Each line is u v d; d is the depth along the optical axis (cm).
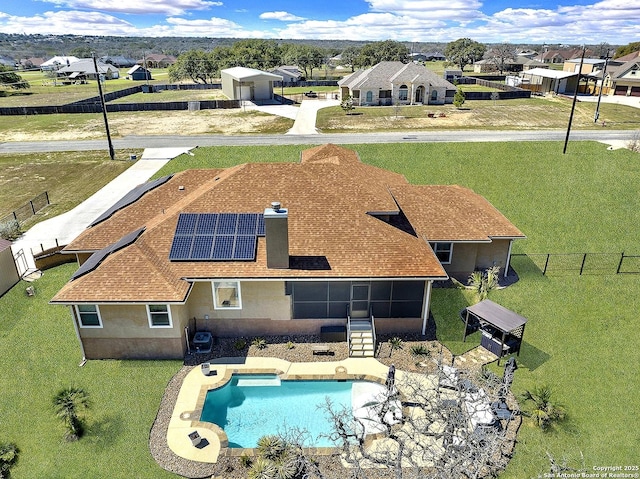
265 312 2138
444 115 7088
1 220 3550
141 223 2497
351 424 1672
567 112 7350
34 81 14388
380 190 2548
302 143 5584
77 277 1991
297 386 1912
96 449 1583
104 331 1970
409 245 2223
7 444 1595
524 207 3872
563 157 4906
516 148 5191
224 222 2211
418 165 4853
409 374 1933
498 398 1688
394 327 2217
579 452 1573
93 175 4691
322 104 8431
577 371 1994
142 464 1523
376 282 2094
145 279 1942
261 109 7988
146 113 7856
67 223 3550
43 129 6769
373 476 1472
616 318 2392
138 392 1831
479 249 2747
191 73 11781
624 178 4353
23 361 2016
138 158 5206
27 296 2538
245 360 2017
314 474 1330
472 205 2889
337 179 2512
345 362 2012
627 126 6388
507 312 2095
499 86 9988
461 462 1224
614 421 1720
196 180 2875
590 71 10781
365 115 7244
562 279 2786
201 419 1731
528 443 1609
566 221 3619
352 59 17138
